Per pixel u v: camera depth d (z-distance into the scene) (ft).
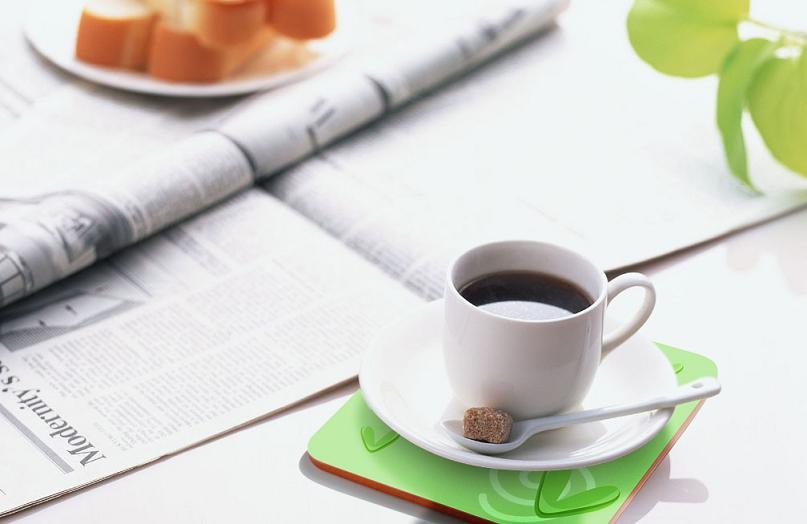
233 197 3.23
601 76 3.74
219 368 2.73
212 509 2.47
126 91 3.57
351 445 2.55
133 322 2.85
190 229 3.12
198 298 2.92
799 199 3.22
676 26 3.20
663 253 3.04
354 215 3.16
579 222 3.14
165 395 2.67
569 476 2.50
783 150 3.16
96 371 2.72
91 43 3.55
